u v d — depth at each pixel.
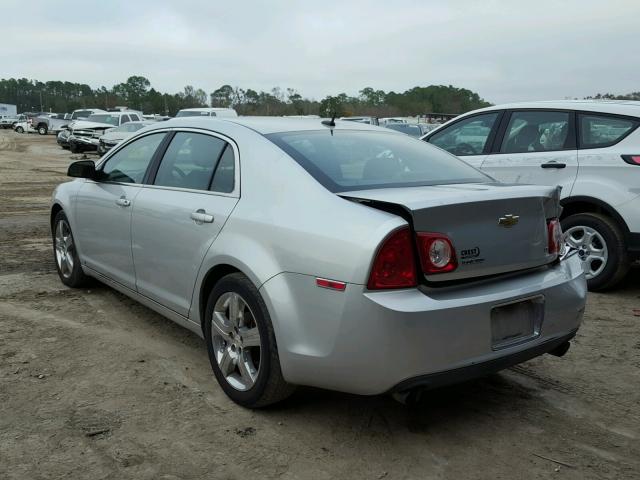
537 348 3.22
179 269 3.88
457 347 2.86
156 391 3.63
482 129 6.79
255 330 3.29
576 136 5.98
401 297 2.78
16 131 55.53
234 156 3.70
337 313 2.85
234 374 3.55
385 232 2.78
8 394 3.53
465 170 3.95
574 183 5.84
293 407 3.49
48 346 4.27
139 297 4.47
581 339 4.71
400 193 3.04
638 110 5.68
